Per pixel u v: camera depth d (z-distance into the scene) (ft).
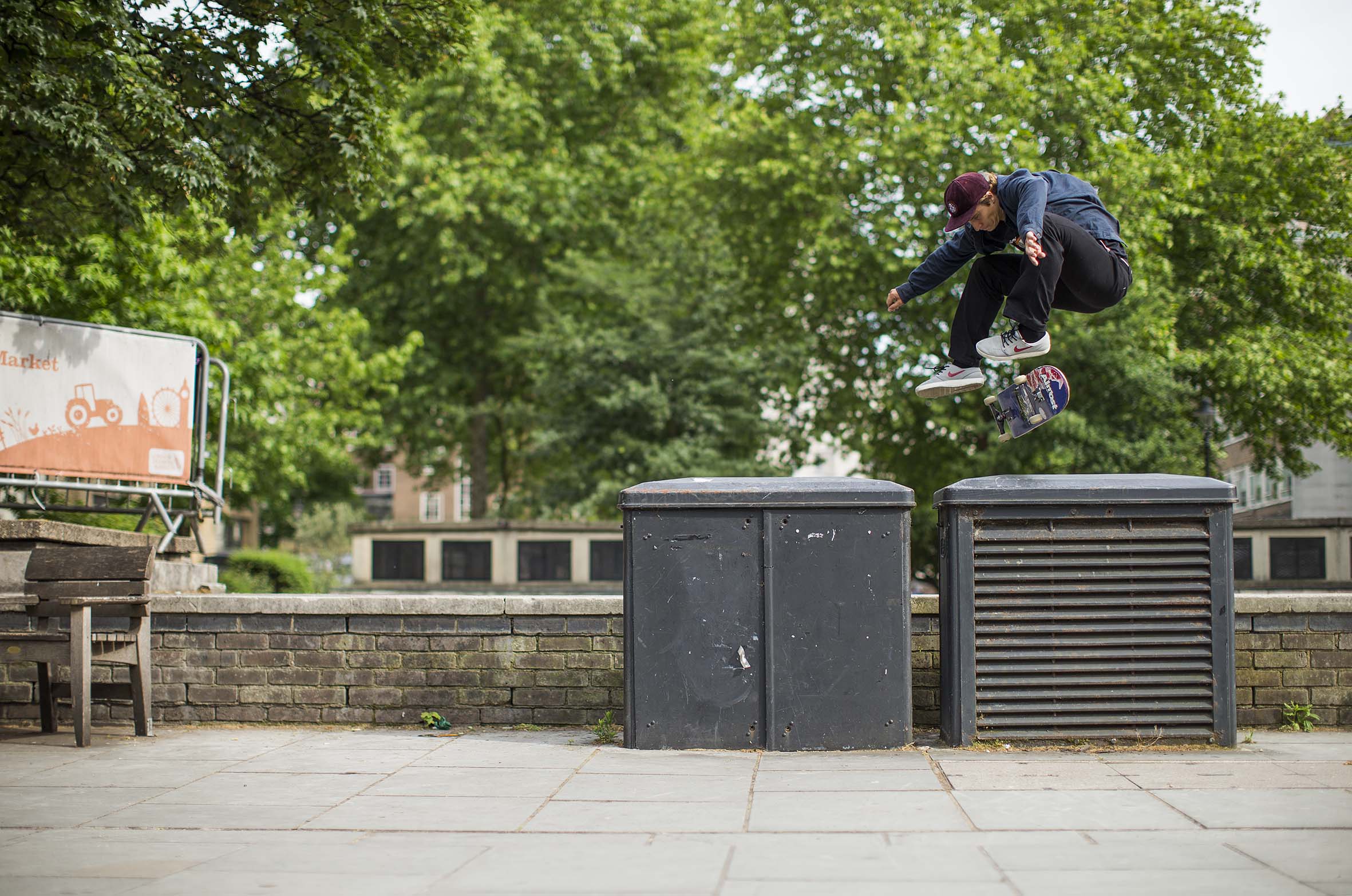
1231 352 69.31
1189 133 72.64
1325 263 75.46
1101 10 70.54
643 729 18.49
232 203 33.17
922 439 78.84
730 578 18.45
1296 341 71.26
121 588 21.11
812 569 18.35
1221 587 18.20
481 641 21.56
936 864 11.52
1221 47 73.15
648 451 77.56
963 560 18.24
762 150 73.87
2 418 28.19
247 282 72.54
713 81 95.91
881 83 71.92
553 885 10.97
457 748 19.19
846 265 70.44
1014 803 14.32
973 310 18.95
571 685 21.34
